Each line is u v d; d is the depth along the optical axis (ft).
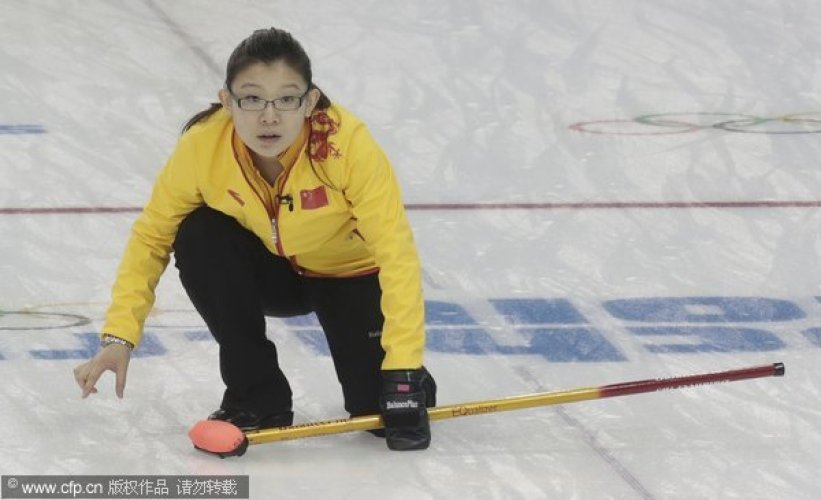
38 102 58.49
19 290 37.81
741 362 33.24
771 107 59.57
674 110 58.80
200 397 30.94
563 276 39.60
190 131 27.09
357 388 28.71
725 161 51.39
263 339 28.50
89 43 68.13
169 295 37.63
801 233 43.60
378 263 27.35
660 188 48.21
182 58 66.18
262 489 26.17
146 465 27.25
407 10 75.00
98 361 27.43
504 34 70.59
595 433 29.14
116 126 55.42
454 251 41.75
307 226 27.22
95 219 44.21
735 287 38.75
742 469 27.37
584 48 68.33
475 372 32.58
